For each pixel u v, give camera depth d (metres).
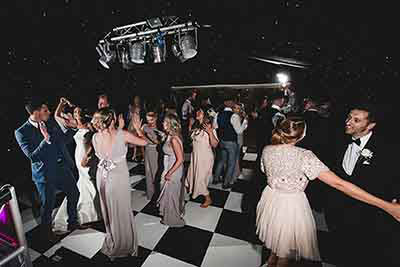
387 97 2.06
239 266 2.19
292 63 3.25
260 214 1.94
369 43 2.41
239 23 3.23
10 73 3.88
